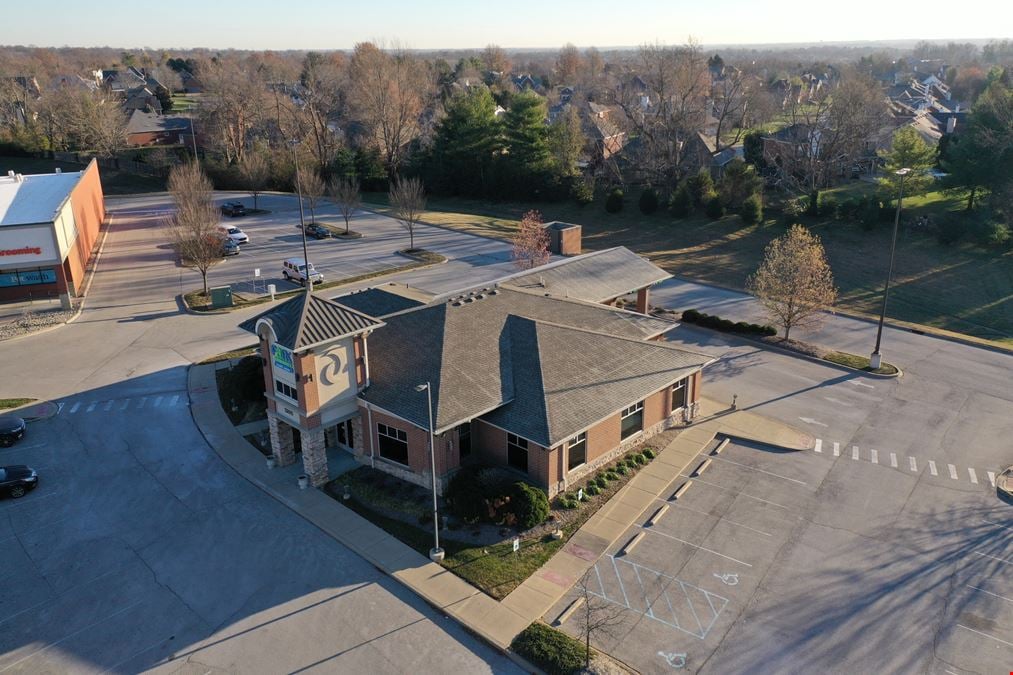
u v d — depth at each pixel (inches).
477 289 1567.4
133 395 1502.2
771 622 892.0
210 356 1708.9
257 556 1015.0
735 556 1015.0
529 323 1332.4
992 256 2615.7
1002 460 1280.8
